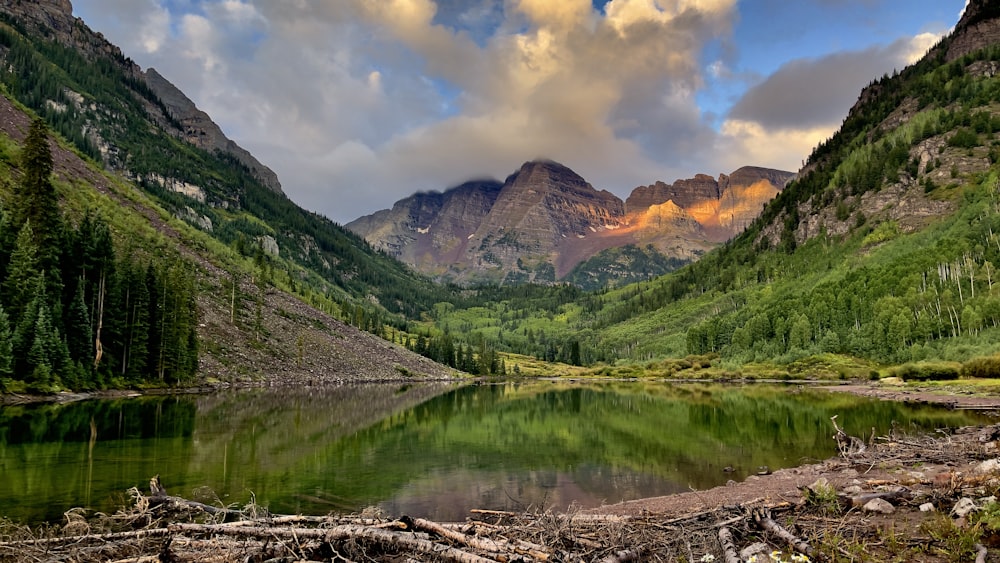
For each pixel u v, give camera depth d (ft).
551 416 190.39
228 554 40.83
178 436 118.21
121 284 237.66
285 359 365.61
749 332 611.47
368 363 458.50
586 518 51.21
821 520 46.85
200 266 427.74
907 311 445.37
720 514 50.57
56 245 211.20
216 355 315.17
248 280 483.92
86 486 72.43
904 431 119.34
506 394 330.95
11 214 212.23
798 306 595.06
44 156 216.95
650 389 384.88
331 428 145.38
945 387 276.62
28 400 169.27
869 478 70.49
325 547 42.55
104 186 490.90
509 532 47.21
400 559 40.29
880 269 579.07
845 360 463.83
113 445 104.17
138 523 55.72
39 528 51.62
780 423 160.56
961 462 77.05
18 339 178.09
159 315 252.62
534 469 97.19
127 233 383.45
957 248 533.14
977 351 354.54
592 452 114.93
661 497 75.41
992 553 33.65
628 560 39.32
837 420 162.09
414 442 126.72
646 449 118.42
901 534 39.40
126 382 227.61
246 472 86.94
